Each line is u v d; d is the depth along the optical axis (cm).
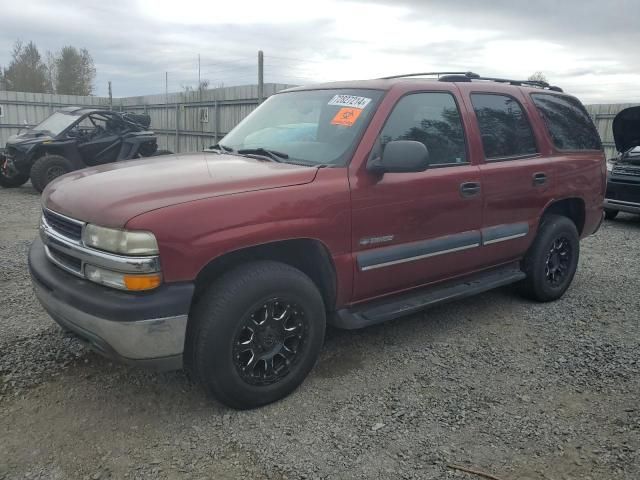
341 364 376
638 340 427
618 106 1441
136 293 271
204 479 258
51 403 317
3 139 2045
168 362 282
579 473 268
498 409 324
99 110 1322
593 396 341
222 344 292
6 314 439
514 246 456
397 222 361
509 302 508
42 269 318
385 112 364
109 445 281
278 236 304
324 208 323
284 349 322
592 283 576
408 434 297
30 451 275
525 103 477
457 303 503
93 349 299
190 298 277
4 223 843
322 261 334
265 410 317
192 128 1895
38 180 1184
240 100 1659
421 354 395
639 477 265
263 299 303
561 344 417
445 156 398
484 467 272
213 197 288
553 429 305
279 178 315
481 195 414
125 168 346
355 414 315
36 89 4166
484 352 400
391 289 375
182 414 311
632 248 757
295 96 429
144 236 266
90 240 280
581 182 512
